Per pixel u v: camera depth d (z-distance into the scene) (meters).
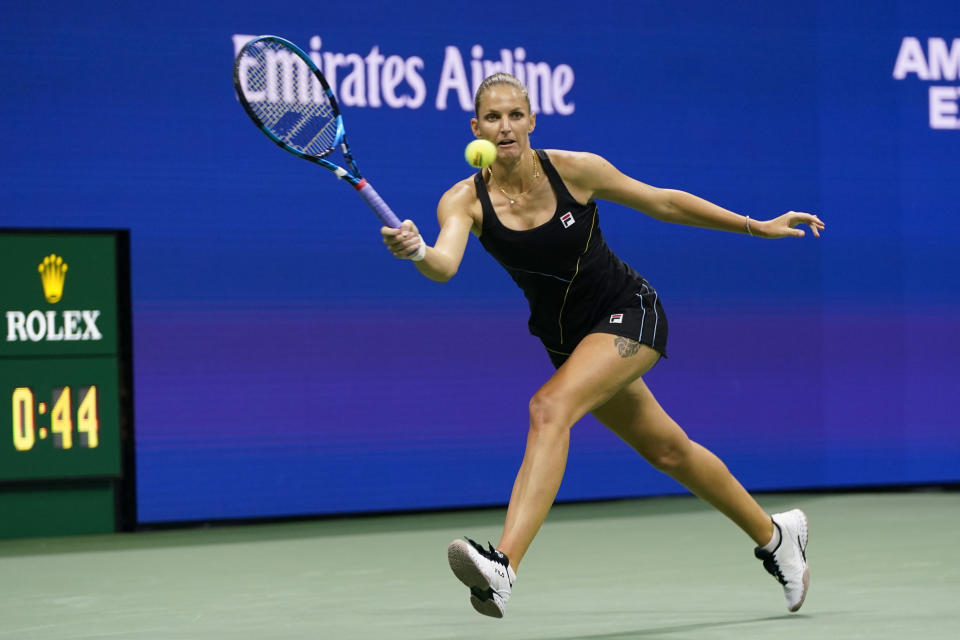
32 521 24.95
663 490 28.84
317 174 26.61
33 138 24.73
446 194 12.59
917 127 30.14
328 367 26.67
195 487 25.84
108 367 25.22
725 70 29.09
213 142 25.92
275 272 26.33
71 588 18.31
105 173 25.22
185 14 25.69
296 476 26.45
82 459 25.02
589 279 12.77
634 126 28.53
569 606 15.31
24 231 24.64
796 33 29.50
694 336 28.77
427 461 27.28
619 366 12.48
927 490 30.39
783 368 29.33
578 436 28.27
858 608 14.57
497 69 27.73
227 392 26.05
